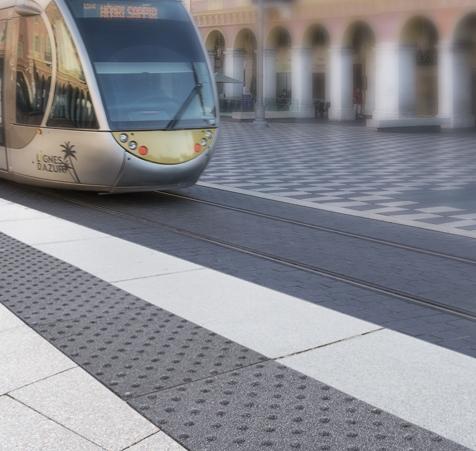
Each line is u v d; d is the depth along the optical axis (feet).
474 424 13.58
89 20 40.19
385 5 126.72
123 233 32.81
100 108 38.86
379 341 17.98
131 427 13.62
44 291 22.81
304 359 16.80
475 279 24.80
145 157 39.37
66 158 40.63
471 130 110.22
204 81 42.06
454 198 43.47
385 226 34.91
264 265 26.71
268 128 115.85
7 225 34.40
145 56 40.45
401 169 58.70
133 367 16.48
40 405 14.60
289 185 49.85
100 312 20.59
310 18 144.25
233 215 38.09
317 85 149.79
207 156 41.27
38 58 42.22
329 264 26.94
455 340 18.28
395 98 126.52
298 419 13.82
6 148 45.47
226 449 12.75
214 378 15.78
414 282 24.34
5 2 45.93
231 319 19.85
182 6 43.57
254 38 158.10
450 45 116.78
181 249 29.53
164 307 21.03
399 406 14.33
